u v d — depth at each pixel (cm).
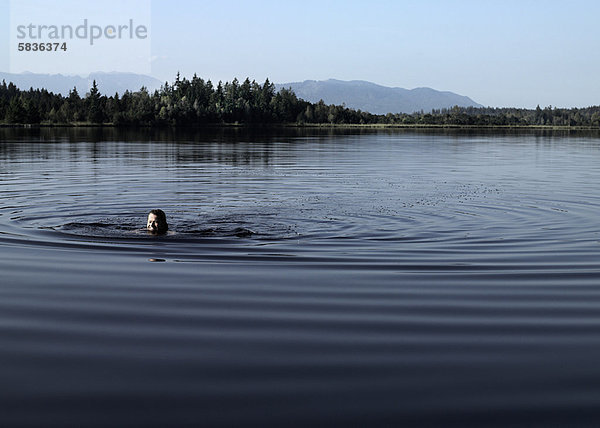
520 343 566
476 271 861
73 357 521
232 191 1811
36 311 654
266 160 3130
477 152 4225
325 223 1284
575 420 415
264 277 811
